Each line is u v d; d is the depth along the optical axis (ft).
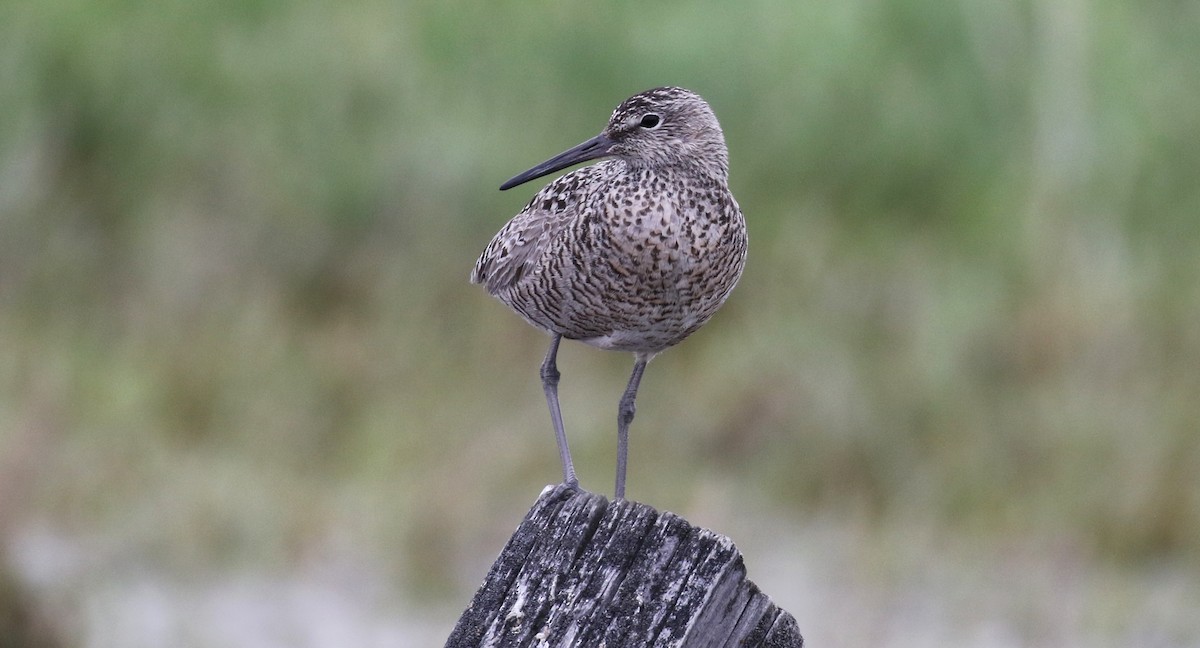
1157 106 58.08
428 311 50.37
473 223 53.16
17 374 46.83
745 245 26.11
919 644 37.17
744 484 44.24
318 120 55.93
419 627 38.58
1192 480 42.22
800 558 41.06
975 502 42.96
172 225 53.72
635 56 55.57
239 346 48.52
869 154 56.59
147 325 49.65
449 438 45.11
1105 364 46.55
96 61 55.62
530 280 25.72
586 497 16.51
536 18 56.85
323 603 39.17
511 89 56.18
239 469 44.34
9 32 55.31
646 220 24.66
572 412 45.68
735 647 16.21
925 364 46.42
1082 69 57.77
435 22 57.41
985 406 45.50
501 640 15.93
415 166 53.83
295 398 46.93
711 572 15.90
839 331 48.96
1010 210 55.36
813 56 56.18
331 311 52.11
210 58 56.59
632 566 16.03
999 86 58.03
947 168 57.31
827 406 45.47
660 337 26.04
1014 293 50.65
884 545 41.47
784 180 55.93
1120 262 52.21
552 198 26.32
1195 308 48.34
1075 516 42.14
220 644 36.86
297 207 54.13
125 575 39.63
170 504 42.39
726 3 57.16
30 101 55.11
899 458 44.42
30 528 40.93
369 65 56.59
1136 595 39.55
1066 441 43.80
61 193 55.26
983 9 58.34
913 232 56.59
